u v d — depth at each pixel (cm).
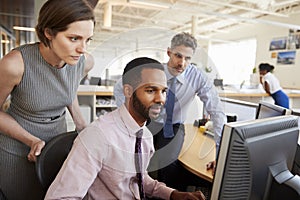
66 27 84
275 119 76
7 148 107
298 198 69
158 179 115
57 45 88
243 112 193
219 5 655
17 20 507
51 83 104
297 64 726
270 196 72
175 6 551
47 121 111
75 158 78
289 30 746
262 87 448
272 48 809
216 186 66
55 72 103
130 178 85
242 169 65
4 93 100
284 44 765
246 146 64
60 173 78
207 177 109
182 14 805
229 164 64
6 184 109
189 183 123
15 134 102
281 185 71
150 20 881
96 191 84
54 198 75
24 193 109
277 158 74
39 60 100
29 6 383
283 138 75
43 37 92
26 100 104
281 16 705
